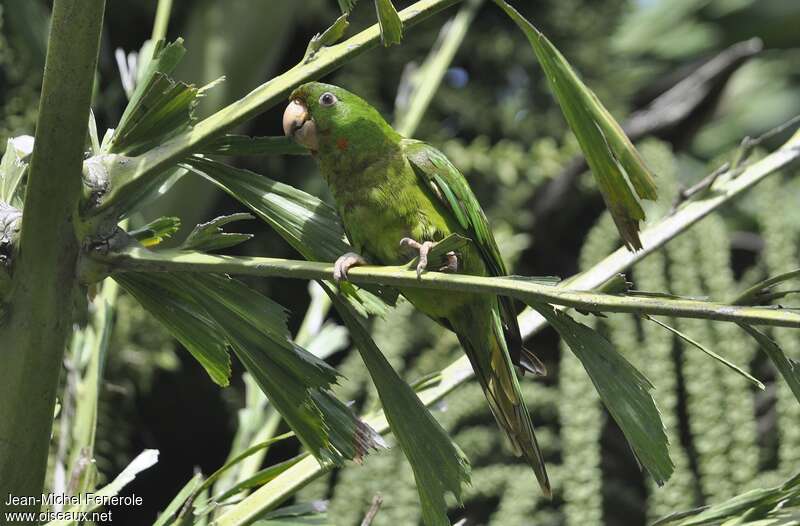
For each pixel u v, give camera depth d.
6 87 10.54
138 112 4.21
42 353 4.12
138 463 5.01
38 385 4.14
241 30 10.38
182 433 13.53
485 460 11.57
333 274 3.81
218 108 10.38
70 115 3.90
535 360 5.66
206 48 10.35
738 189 5.17
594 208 14.00
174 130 4.30
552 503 10.98
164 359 11.40
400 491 9.05
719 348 8.91
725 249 9.73
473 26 14.16
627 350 9.09
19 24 9.20
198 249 4.21
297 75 4.02
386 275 3.75
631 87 14.75
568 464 8.91
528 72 14.23
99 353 5.53
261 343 4.23
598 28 14.45
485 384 5.82
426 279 3.69
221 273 4.04
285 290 13.43
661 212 10.73
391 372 4.30
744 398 8.64
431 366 10.49
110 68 12.70
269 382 4.26
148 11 12.83
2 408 4.11
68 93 3.88
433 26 13.87
